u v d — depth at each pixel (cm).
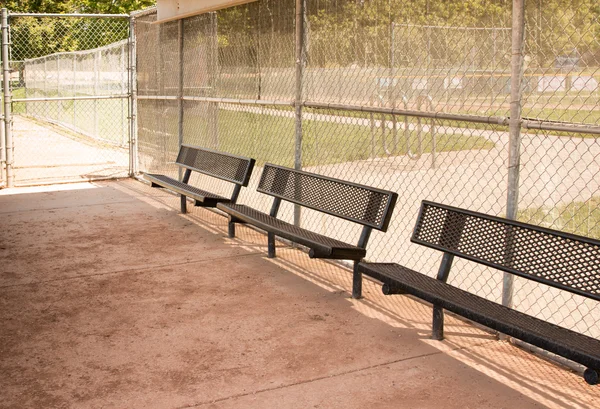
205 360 428
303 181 632
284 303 538
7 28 1073
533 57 456
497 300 532
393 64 576
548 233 404
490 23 488
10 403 367
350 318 505
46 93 2491
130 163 1195
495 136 662
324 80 657
